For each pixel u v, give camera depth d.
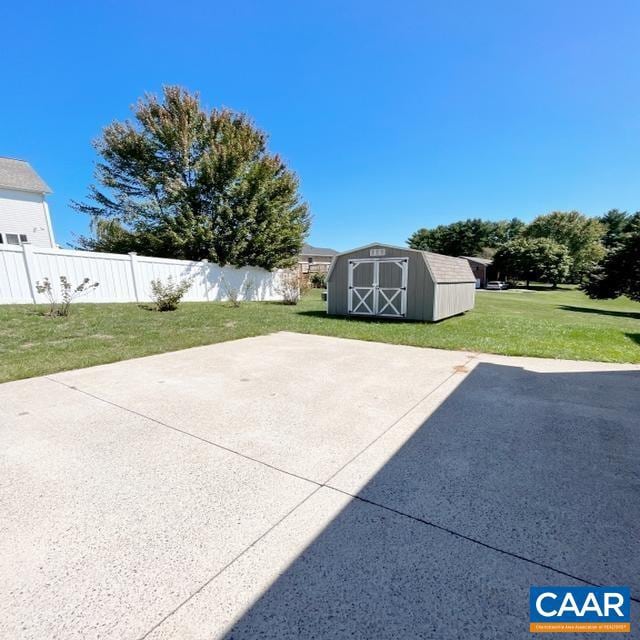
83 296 10.48
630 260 17.45
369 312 10.16
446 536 1.65
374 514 1.82
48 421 2.98
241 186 14.32
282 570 1.45
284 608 1.27
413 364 4.94
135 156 14.59
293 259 17.36
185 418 3.06
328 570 1.45
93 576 1.42
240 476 2.18
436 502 1.92
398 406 3.36
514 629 1.20
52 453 2.45
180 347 5.92
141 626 1.20
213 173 14.22
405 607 1.27
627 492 2.01
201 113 15.15
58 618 1.23
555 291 34.66
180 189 14.40
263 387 3.91
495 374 4.45
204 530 1.70
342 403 3.43
